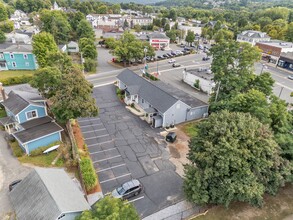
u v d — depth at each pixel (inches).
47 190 684.1
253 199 784.9
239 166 717.9
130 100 1660.9
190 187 785.6
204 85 2005.4
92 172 921.5
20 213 676.1
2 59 2208.4
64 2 7278.5
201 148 810.8
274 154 780.6
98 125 1379.2
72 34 3555.6
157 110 1409.9
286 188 944.3
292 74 2536.9
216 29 4532.5
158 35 3705.7
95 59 2625.5
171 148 1192.8
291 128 977.5
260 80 1455.5
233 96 1362.0
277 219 802.8
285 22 4557.1
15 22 4451.3
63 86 1152.8
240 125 768.3
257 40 3582.7
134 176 987.9
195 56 3225.9
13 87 1823.3
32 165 1017.5
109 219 536.1
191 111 1471.5
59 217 617.3
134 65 2669.8
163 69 2581.2
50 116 1346.0
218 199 773.3
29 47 2327.8
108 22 5059.1
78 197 727.7
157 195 895.7
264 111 1002.7
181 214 815.7
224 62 1414.9
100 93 1850.4
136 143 1220.5
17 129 1229.1
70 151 1093.1
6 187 893.8
